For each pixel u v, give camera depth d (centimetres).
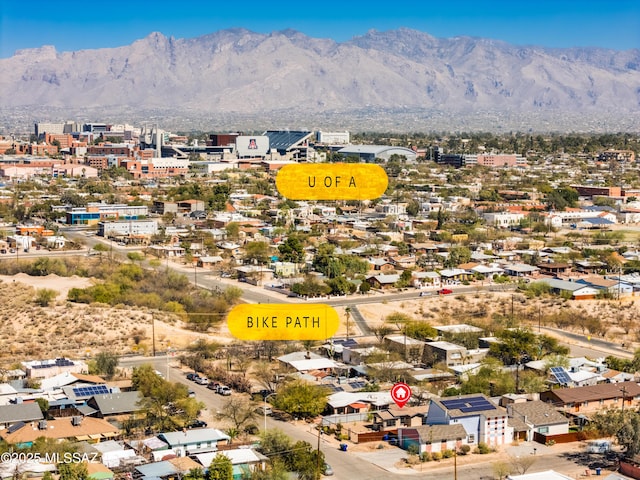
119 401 15675
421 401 16612
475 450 14675
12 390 16350
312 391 16375
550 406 15988
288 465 13312
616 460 14262
